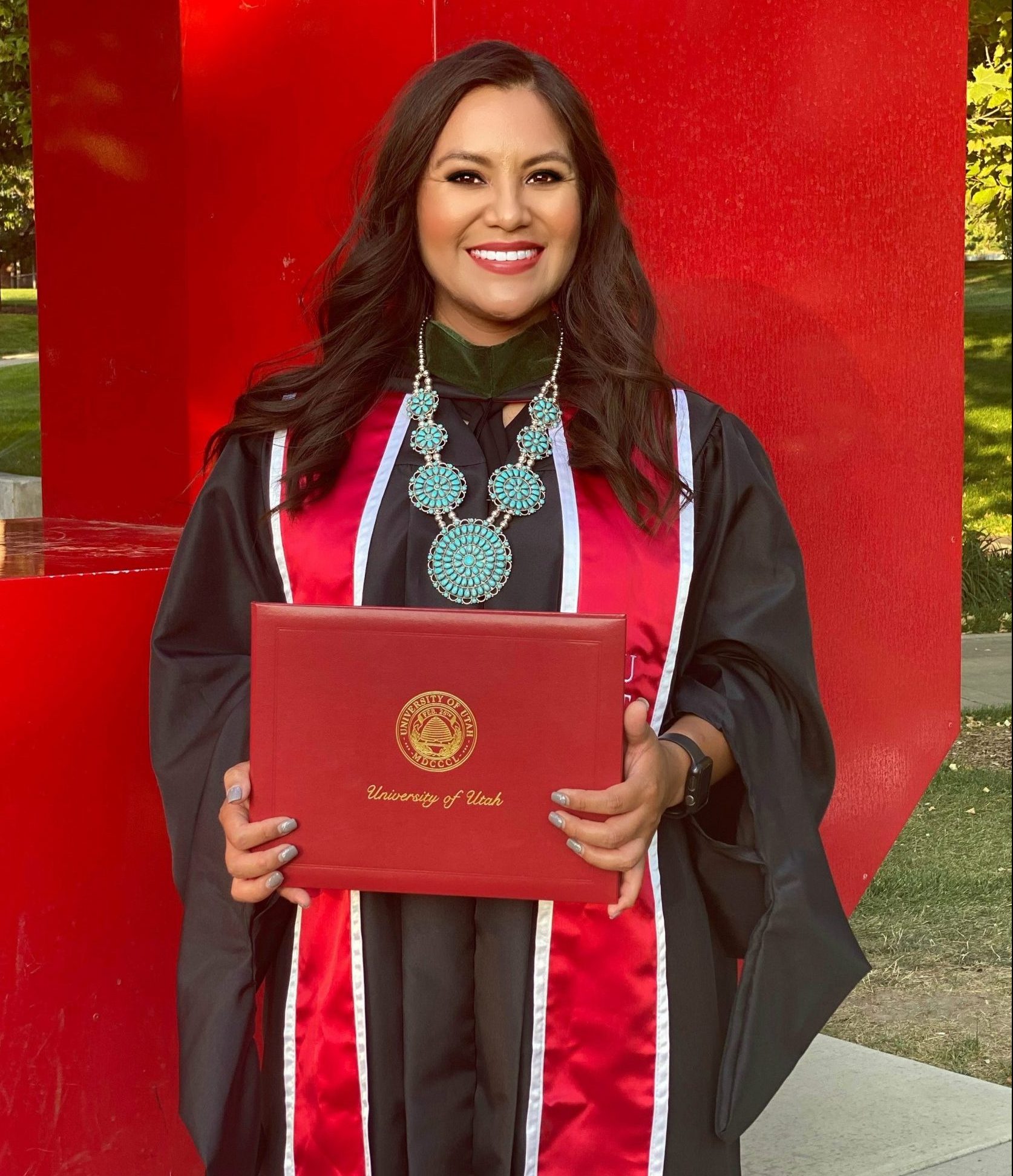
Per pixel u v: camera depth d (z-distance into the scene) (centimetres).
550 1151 171
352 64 242
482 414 179
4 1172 212
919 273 312
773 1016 174
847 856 308
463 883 156
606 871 154
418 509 173
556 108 172
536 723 154
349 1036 171
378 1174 172
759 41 278
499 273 172
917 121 308
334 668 156
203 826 180
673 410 181
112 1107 223
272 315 266
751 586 179
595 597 170
